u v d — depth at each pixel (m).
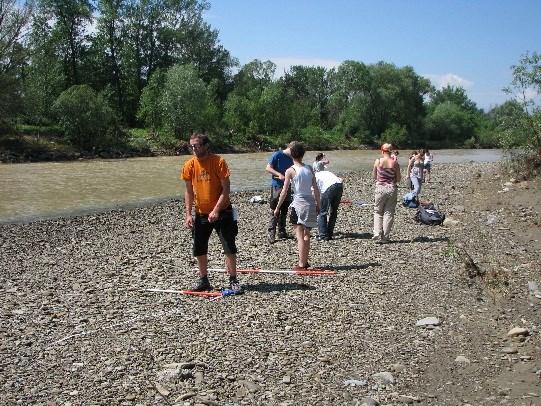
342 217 16.53
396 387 5.65
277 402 5.25
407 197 18.17
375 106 95.31
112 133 56.69
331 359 6.23
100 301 8.24
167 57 87.62
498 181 24.86
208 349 6.41
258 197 21.34
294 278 9.52
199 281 8.88
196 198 8.43
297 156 9.93
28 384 5.50
